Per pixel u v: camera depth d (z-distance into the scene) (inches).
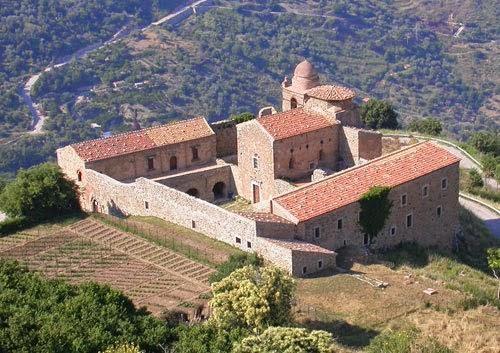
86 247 3976.4
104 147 4601.4
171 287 3521.2
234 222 3777.1
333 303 3373.5
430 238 4296.3
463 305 3420.3
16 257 3900.1
